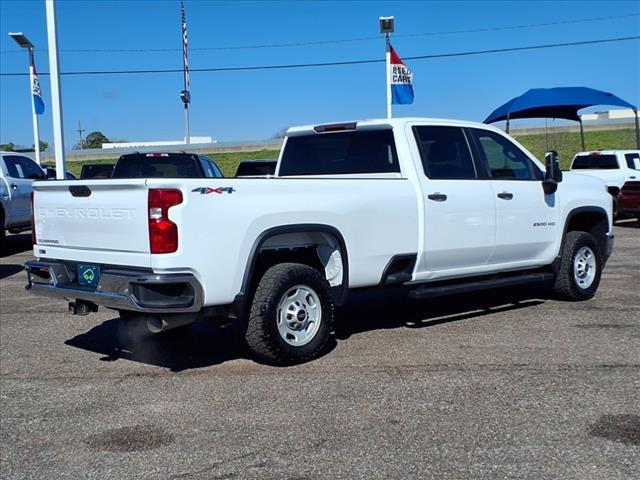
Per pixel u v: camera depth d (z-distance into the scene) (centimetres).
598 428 479
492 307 867
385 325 783
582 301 895
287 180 612
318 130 795
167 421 510
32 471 435
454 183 745
